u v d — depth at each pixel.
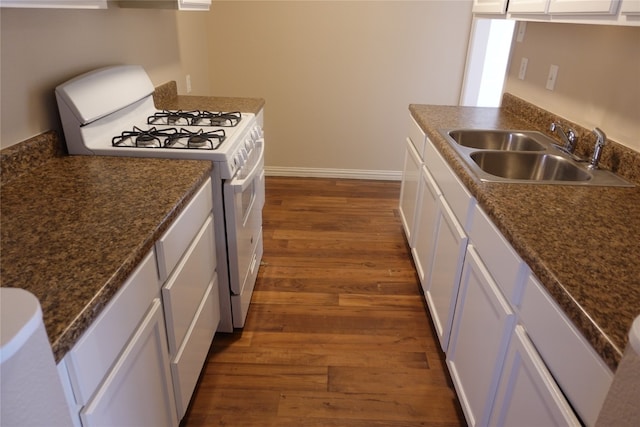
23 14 1.41
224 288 1.92
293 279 2.49
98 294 0.84
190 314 1.46
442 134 2.04
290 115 3.77
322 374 1.86
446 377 1.86
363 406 1.72
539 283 1.02
